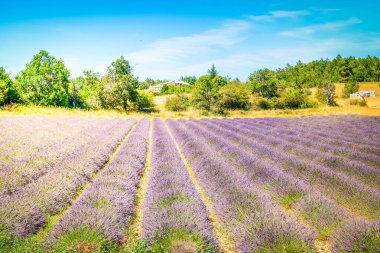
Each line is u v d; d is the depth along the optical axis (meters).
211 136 14.50
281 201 6.41
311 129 19.81
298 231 4.23
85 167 8.18
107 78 39.41
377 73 93.88
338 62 102.25
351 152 10.91
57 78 32.94
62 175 7.05
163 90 78.06
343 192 6.29
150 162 10.58
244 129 18.66
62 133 14.66
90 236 4.07
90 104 36.84
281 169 9.02
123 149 11.06
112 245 4.18
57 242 3.93
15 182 6.36
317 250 4.44
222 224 5.21
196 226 4.46
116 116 30.67
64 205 5.86
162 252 3.84
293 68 104.88
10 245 3.88
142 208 6.07
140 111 39.91
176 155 10.20
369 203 5.61
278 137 16.19
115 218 4.71
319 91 48.09
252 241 4.13
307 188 6.42
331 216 4.99
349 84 64.69
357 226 4.26
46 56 32.41
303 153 10.95
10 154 9.15
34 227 4.64
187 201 5.56
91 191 5.91
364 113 35.34
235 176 7.20
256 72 51.38
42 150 9.99
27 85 31.73
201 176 7.95
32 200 5.23
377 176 7.58
